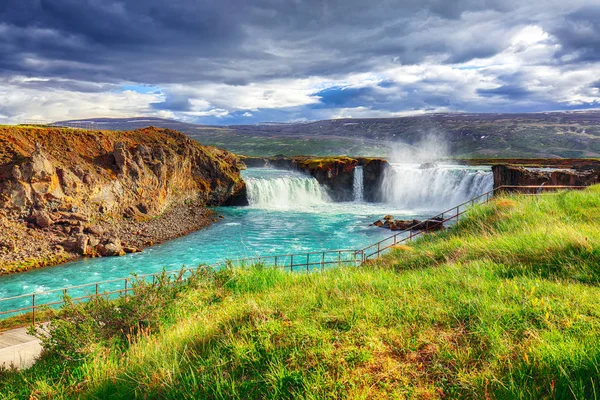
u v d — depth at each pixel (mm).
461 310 5527
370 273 9148
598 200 12219
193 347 5539
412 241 14570
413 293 6570
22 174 33562
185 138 59750
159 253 33562
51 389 5555
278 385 4211
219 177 62781
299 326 5277
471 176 58594
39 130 43812
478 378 3939
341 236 40844
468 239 11062
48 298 23031
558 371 3818
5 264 27781
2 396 5801
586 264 7141
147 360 5559
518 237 9484
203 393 4391
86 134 47156
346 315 5578
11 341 10305
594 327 4590
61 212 35125
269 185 67625
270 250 35094
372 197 76250
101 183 40500
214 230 43969
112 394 5055
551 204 12734
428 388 3975
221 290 9664
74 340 6746
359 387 4031
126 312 7883
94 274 27672
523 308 5332
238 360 4758
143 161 47500
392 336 4965
